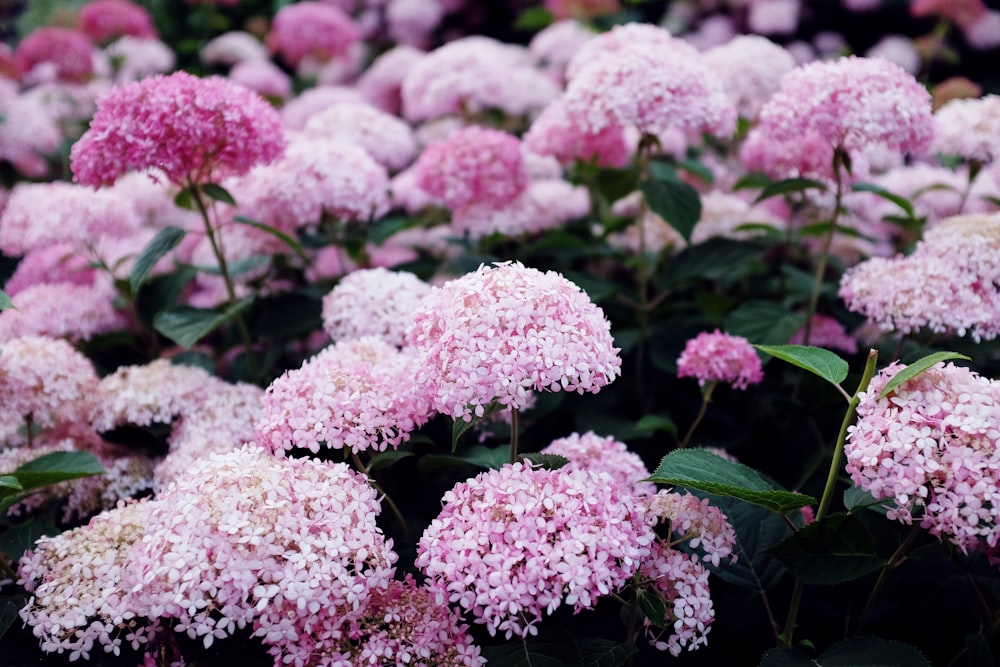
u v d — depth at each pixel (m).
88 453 0.98
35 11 2.95
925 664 0.84
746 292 1.43
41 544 0.90
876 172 1.60
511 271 0.86
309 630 0.81
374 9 2.79
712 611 0.87
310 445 0.87
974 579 0.98
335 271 1.46
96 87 2.14
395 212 1.69
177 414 1.11
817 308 1.33
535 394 1.14
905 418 0.81
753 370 1.05
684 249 1.38
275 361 1.29
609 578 0.81
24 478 0.91
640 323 1.32
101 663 0.89
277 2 2.91
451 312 0.84
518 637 0.87
